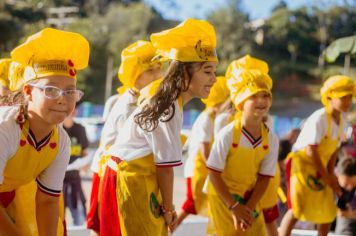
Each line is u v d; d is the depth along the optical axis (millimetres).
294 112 63656
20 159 4062
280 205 8164
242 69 5664
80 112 37656
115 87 54750
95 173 5680
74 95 3969
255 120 5520
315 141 6812
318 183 7004
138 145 4695
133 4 70188
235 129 5578
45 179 4316
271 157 5656
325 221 7051
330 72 70000
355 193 7473
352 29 81875
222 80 7312
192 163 7645
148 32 62656
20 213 4598
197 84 4691
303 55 78562
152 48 6301
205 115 7426
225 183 5617
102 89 54250
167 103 4543
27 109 4004
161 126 4559
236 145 5551
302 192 6992
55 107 3902
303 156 7012
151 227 4684
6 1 46656
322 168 6832
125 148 4738
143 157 4684
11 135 3957
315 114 6914
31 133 4027
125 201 4699
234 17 70188
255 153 5578
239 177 5633
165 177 4617
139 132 4684
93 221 5613
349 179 7434
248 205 5574
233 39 68625
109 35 58000
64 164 4312
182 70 4629
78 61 3988
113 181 4801
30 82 3924
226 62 63844
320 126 6840
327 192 7062
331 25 81750
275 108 64562
